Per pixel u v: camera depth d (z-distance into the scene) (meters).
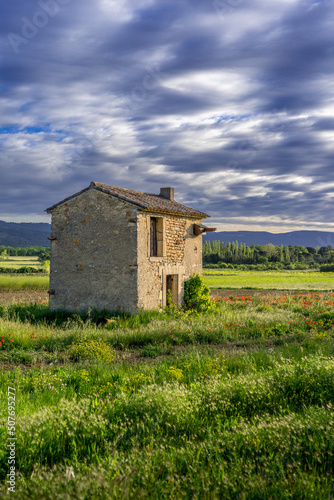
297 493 3.27
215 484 3.37
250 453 4.08
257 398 5.74
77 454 4.22
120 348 11.96
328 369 6.66
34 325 14.39
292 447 4.09
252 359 9.23
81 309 17.22
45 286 30.36
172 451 4.01
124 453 4.14
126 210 16.36
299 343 12.20
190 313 18.05
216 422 4.97
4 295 26.28
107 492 3.09
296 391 6.14
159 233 18.02
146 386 6.71
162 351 11.40
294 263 110.06
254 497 3.22
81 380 7.83
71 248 17.59
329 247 145.38
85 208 17.31
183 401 5.48
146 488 3.32
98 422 4.87
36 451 4.25
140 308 16.14
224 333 13.61
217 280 49.56
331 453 3.81
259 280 50.00
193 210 20.98
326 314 17.42
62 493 3.06
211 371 8.09
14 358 10.34
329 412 4.97
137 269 16.08
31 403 6.24
